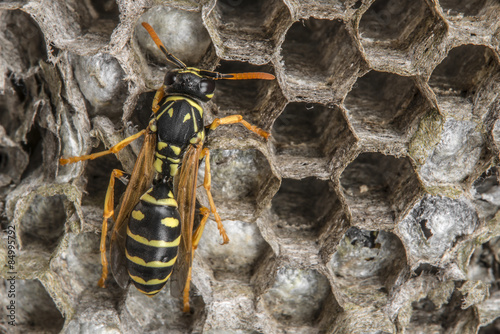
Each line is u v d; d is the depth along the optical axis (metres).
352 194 0.10
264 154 0.10
